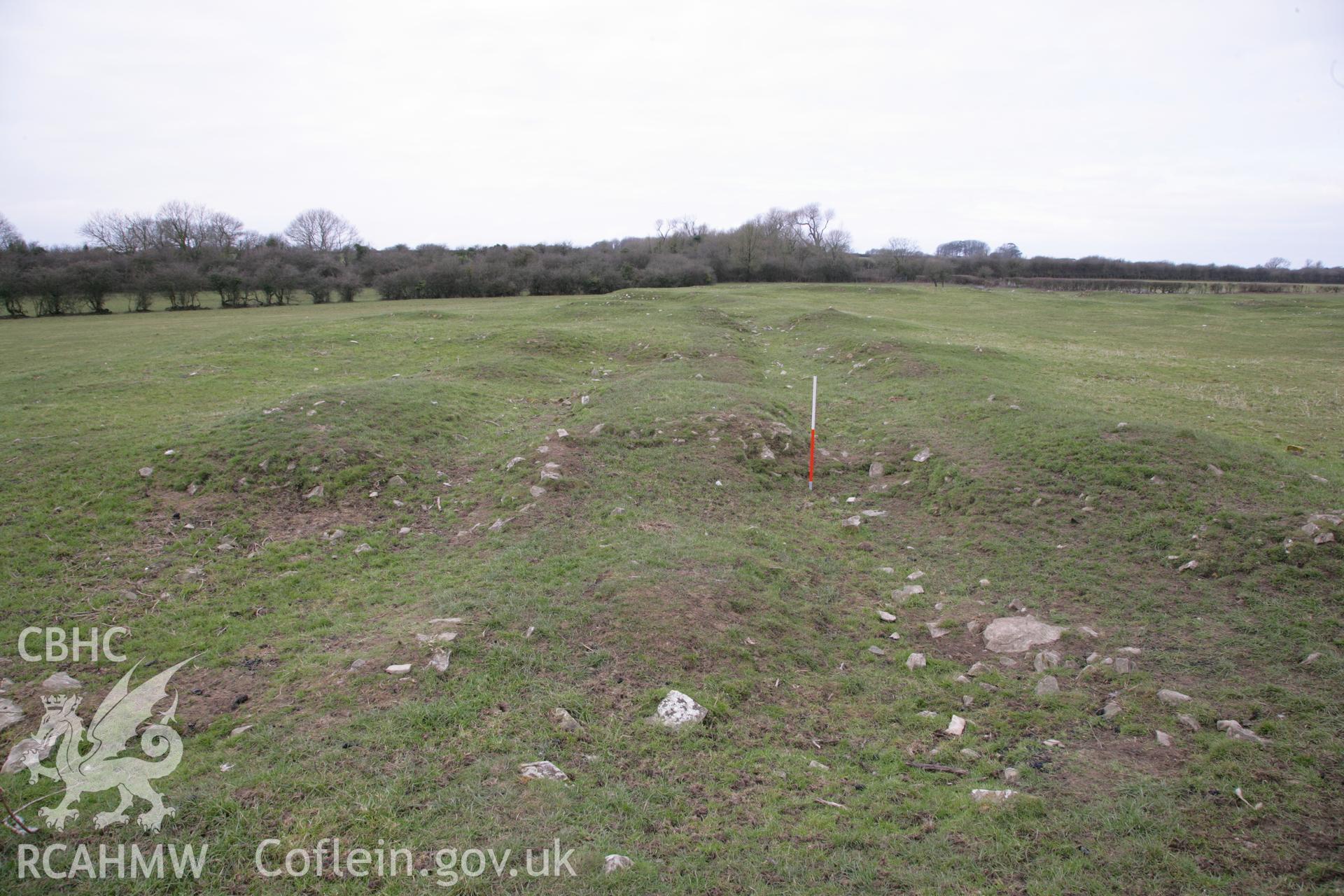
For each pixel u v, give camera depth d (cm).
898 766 562
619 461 1273
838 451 1445
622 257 7688
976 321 4128
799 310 3831
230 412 1576
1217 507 1007
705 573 846
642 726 589
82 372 2108
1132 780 532
